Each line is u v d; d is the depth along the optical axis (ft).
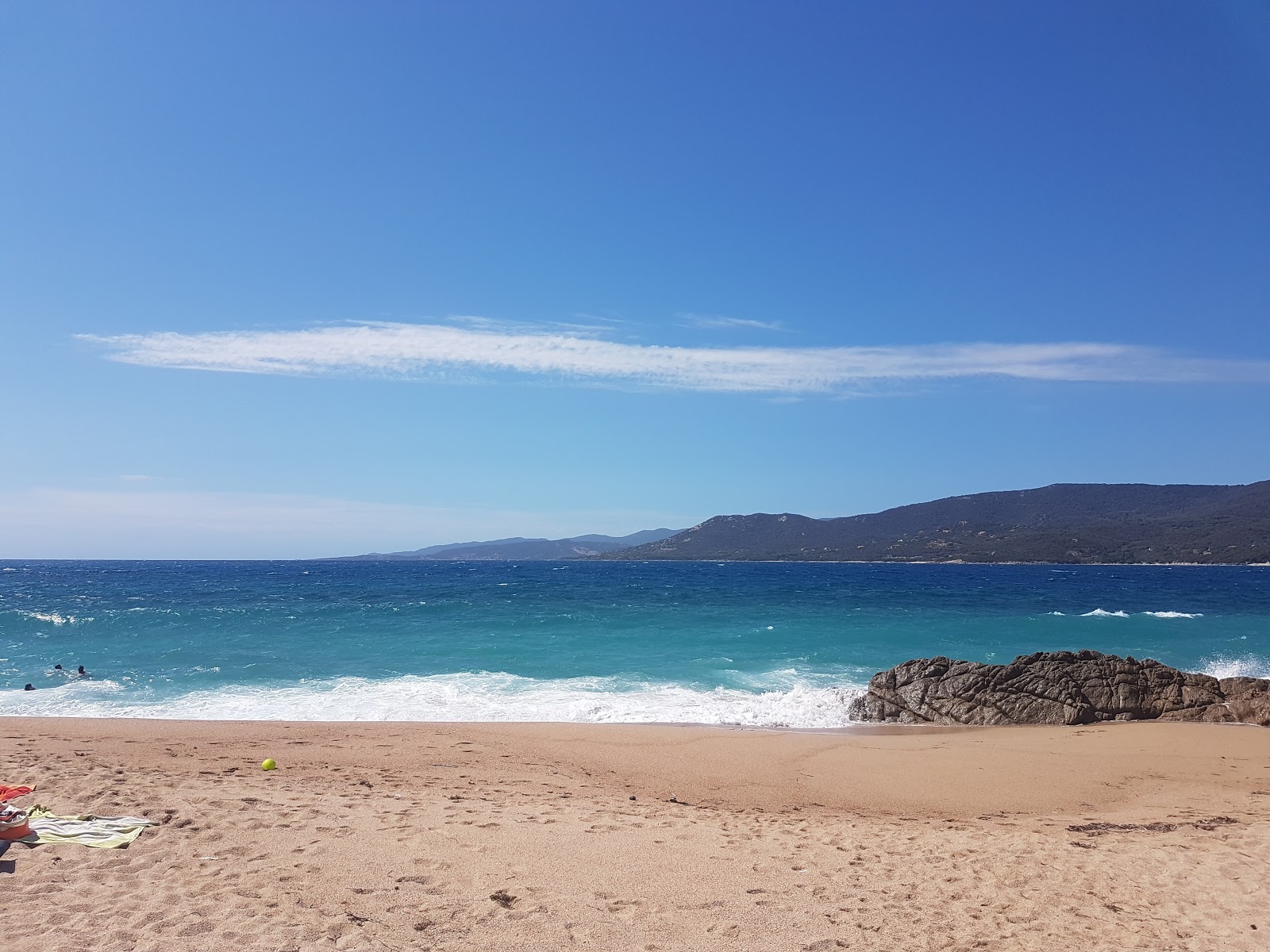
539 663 77.15
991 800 37.32
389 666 75.77
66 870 20.79
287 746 44.39
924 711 57.82
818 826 30.48
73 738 45.21
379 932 18.54
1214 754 46.50
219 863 22.09
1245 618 116.26
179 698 61.36
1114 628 102.94
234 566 557.33
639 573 378.12
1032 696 57.36
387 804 29.99
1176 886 23.45
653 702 60.29
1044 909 21.62
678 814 31.55
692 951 18.51
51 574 336.90
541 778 38.47
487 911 20.13
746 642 90.94
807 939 19.40
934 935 19.79
